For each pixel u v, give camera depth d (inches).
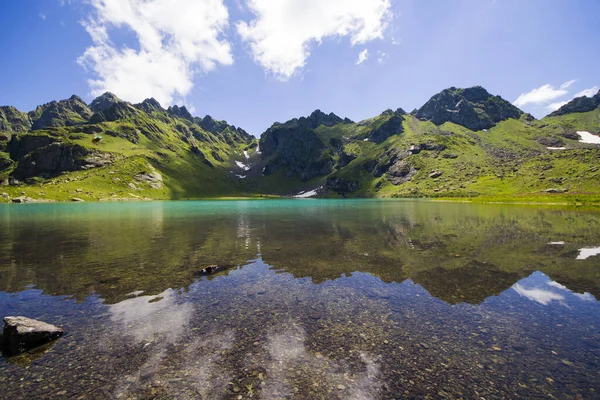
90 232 1771.7
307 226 2037.4
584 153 7357.3
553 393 358.6
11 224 2250.2
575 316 575.5
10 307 623.2
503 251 1154.7
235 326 540.1
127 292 716.7
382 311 605.3
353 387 372.2
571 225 1951.3
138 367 415.8
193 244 1347.2
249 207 5113.2
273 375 397.1
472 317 575.2
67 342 481.4
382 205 5280.5
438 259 1034.1
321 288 744.3
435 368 412.8
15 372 405.1
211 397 353.1
